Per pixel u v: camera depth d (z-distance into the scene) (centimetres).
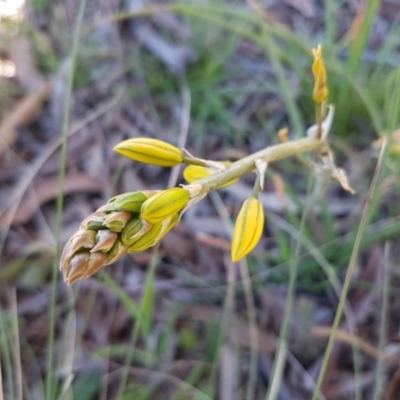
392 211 23
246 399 20
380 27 29
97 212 9
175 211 9
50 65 31
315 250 20
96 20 31
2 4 32
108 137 28
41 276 23
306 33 30
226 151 26
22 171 27
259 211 10
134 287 23
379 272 22
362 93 22
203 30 29
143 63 30
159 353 21
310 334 21
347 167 25
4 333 17
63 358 21
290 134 27
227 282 23
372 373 20
